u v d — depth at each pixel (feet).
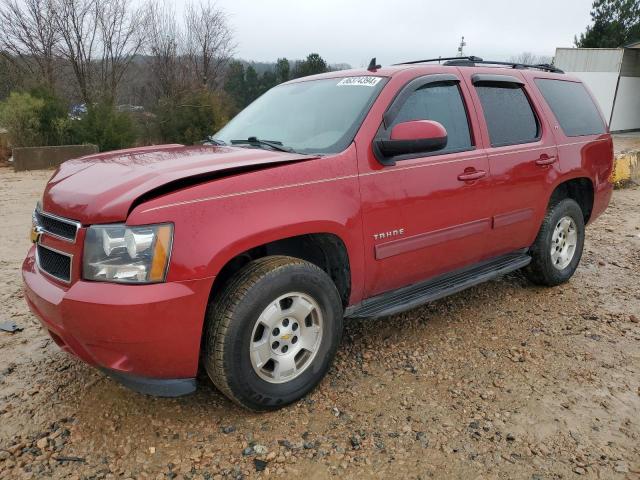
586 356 11.73
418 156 11.21
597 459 8.48
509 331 12.96
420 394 10.24
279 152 10.35
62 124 51.08
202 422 9.32
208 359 8.72
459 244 12.18
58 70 68.74
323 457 8.49
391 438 8.95
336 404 9.89
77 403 9.87
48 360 11.48
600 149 16.34
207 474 8.12
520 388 10.44
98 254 7.89
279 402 9.41
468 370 11.13
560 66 94.48
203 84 84.74
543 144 14.19
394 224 10.69
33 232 9.32
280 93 13.44
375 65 12.29
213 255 8.17
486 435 9.04
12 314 13.83
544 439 8.95
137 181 8.36
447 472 8.18
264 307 8.84
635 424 9.36
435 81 11.93
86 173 9.35
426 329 13.04
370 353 11.82
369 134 10.43
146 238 7.79
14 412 9.62
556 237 15.34
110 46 72.23
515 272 17.19
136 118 67.67
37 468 8.22
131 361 8.06
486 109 13.02
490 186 12.59
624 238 21.91
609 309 14.37
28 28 64.95
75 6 67.00
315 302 9.64
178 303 7.94
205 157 9.63
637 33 111.34
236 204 8.51
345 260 10.19
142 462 8.38
